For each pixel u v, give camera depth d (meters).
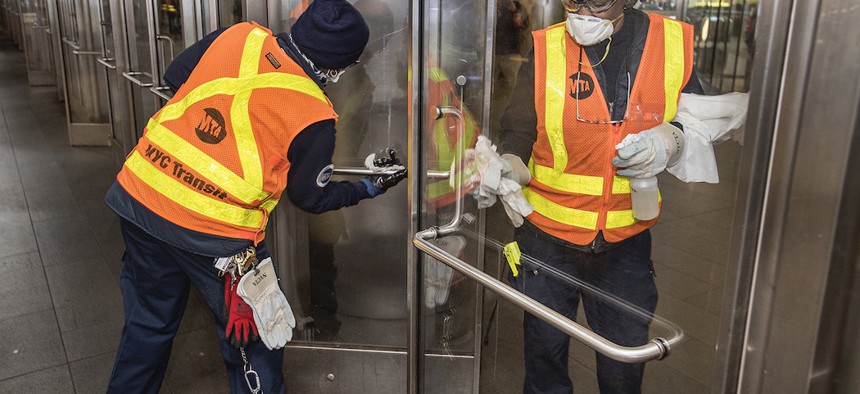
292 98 1.49
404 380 2.17
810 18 0.66
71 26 5.45
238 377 1.75
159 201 1.54
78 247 3.36
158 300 1.73
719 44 0.82
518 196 1.31
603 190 1.09
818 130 0.67
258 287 1.59
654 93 0.95
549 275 1.26
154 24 3.01
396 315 2.30
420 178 1.56
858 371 0.72
